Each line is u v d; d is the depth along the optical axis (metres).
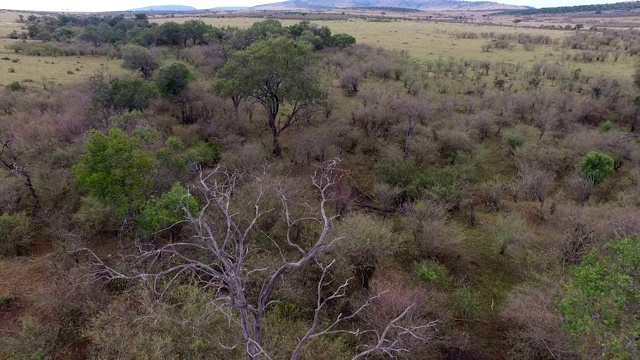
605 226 17.88
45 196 22.66
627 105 38.25
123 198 16.98
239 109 37.97
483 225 22.52
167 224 16.20
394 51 61.91
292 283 15.92
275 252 18.20
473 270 19.05
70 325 14.02
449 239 18.98
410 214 21.19
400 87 44.91
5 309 15.19
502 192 25.98
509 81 49.12
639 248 10.58
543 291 15.57
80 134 29.56
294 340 13.09
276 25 65.81
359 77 45.53
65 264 17.70
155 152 21.64
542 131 34.62
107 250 18.84
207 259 16.44
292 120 37.62
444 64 53.25
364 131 35.03
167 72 36.00
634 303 9.82
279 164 28.81
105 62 59.50
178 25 67.81
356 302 15.40
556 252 17.97
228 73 33.88
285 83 30.62
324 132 31.64
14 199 21.52
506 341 15.18
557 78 49.78
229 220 8.65
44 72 50.31
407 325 13.30
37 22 97.19
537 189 25.20
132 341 11.91
